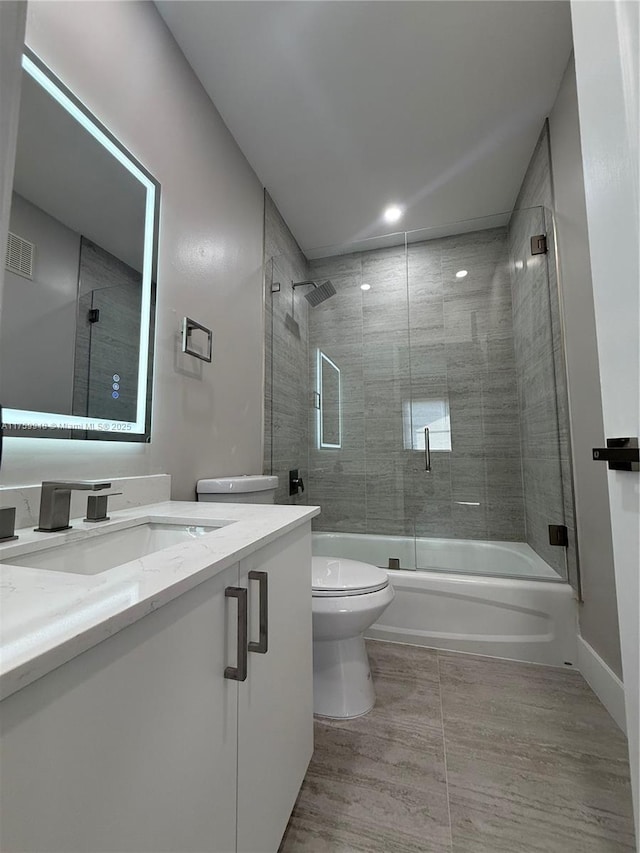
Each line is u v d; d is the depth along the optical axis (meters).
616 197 0.68
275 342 2.39
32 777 0.31
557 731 1.28
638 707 0.65
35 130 0.90
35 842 0.31
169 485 1.28
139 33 1.28
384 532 2.71
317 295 2.91
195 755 0.53
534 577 1.89
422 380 2.75
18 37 0.44
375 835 0.92
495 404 2.60
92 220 1.06
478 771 1.11
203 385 1.60
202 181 1.64
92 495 0.89
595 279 0.78
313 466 2.86
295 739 0.92
